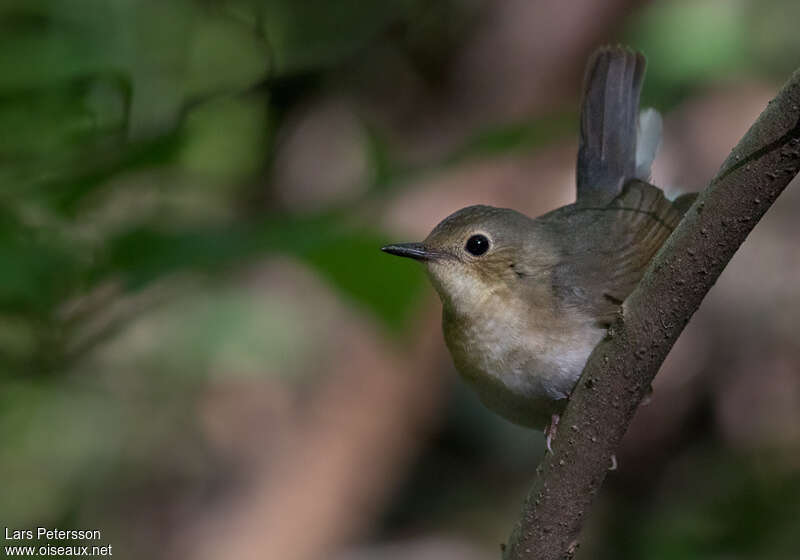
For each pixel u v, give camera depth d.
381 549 11.59
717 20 11.60
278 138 11.20
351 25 10.75
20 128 6.98
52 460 11.36
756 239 11.82
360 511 11.73
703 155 11.95
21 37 8.92
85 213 6.98
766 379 11.66
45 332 6.71
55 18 9.25
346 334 11.61
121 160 6.94
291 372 11.67
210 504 11.58
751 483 11.42
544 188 11.48
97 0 9.57
